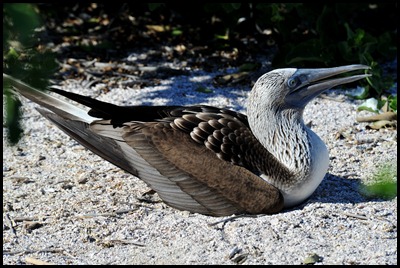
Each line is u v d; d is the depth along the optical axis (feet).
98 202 41.06
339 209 38.78
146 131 39.40
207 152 38.65
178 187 38.73
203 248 35.37
